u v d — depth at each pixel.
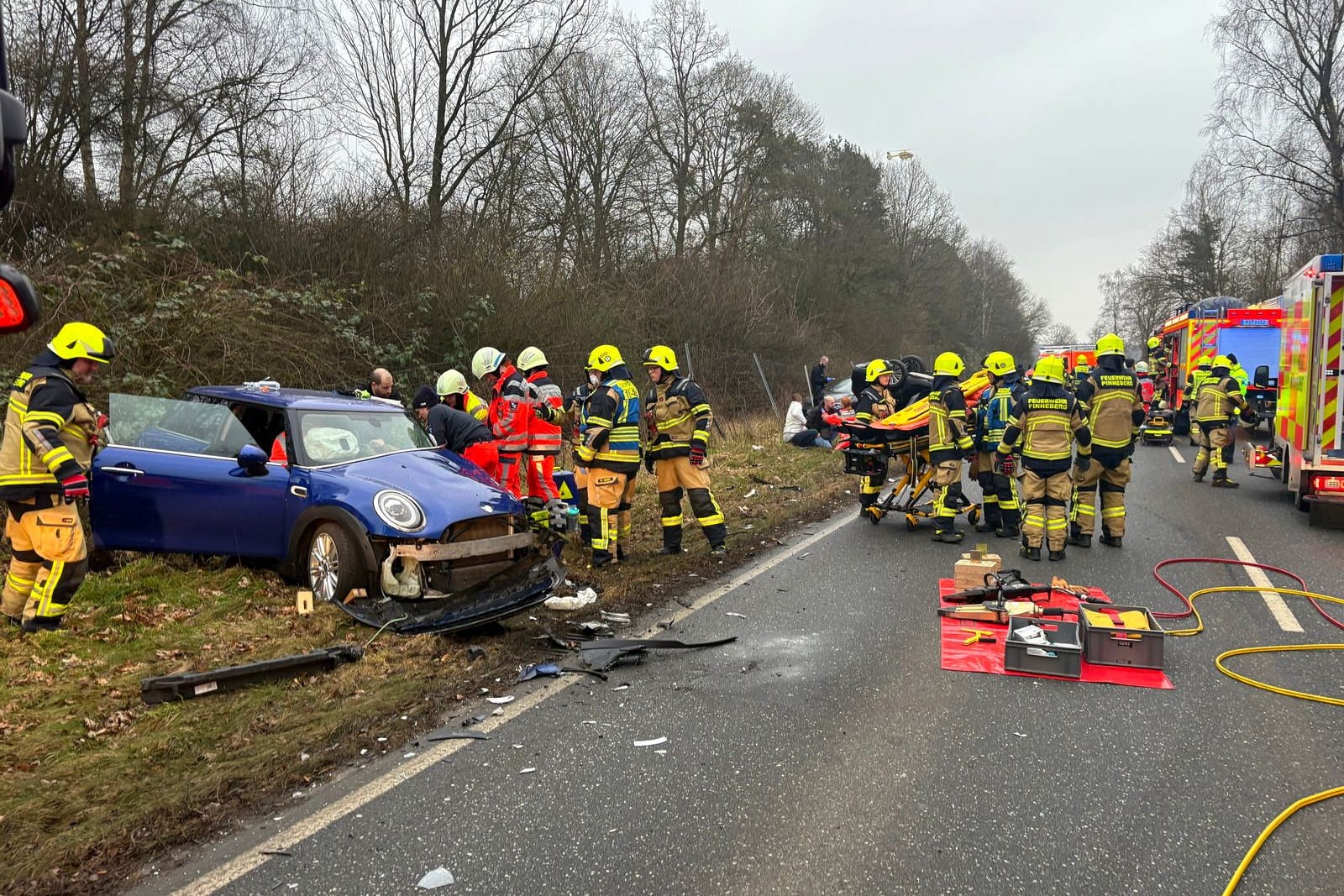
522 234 17.28
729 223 29.67
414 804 3.51
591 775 3.76
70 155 12.82
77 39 12.98
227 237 12.81
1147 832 3.30
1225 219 44.31
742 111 30.06
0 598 5.45
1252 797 3.58
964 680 4.90
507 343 14.76
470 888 2.97
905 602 6.48
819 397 19.92
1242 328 18.64
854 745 4.06
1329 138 26.62
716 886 2.97
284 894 2.93
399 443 6.77
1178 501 11.09
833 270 35.16
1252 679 4.93
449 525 5.66
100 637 5.24
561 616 6.05
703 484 7.85
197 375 10.03
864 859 3.12
